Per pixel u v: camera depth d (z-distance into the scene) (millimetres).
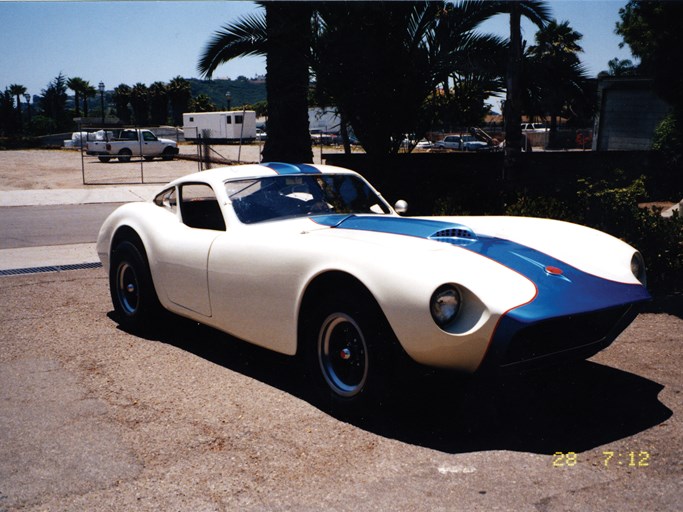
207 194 4645
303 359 4098
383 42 9836
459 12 9781
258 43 10375
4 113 84438
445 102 10570
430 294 3066
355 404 3420
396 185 10812
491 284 3197
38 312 5898
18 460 3086
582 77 10094
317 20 10148
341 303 3428
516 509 2604
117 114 107375
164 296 4809
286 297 3744
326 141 45625
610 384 3953
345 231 3975
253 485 2832
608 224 6391
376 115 10312
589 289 3400
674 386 3904
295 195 4605
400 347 3281
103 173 26016
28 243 9852
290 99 10836
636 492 2719
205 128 49250
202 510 2643
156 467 3006
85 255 8758
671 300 5871
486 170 12953
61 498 2744
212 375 4242
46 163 32688
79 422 3512
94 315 5789
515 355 3139
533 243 3893
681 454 3047
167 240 4711
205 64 10570
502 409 3619
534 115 11008
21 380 4164
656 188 14828
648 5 13625
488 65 9766
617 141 19531
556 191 13906
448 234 3803
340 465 3000
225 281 4152
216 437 3314
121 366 4430
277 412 3627
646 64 15062
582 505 2625
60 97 100188
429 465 2986
